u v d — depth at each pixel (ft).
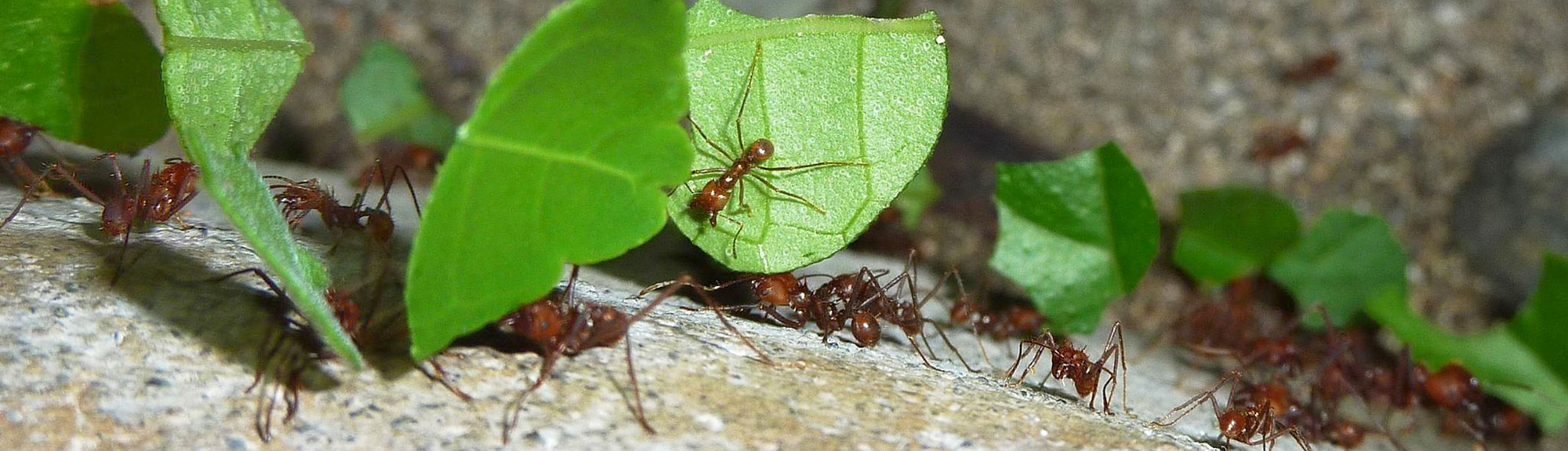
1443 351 0.62
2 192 0.50
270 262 0.39
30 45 0.47
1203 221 0.65
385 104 0.77
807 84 0.46
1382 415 0.64
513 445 0.41
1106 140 0.83
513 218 0.40
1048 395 0.47
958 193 0.76
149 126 0.49
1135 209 0.55
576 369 0.42
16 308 0.42
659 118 0.40
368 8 0.89
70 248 0.45
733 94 0.46
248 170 0.42
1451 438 0.63
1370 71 0.85
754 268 0.47
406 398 0.41
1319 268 0.65
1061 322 0.56
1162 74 0.87
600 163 0.40
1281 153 0.81
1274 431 0.51
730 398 0.42
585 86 0.39
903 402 0.43
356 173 0.74
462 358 0.42
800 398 0.43
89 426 0.40
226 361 0.42
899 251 0.70
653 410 0.42
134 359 0.41
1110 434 0.44
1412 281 0.76
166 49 0.43
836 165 0.47
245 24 0.44
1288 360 0.63
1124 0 0.90
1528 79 0.84
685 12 0.39
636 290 0.49
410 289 0.39
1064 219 0.55
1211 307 0.65
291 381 0.41
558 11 0.38
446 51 0.88
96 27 0.47
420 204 0.58
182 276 0.44
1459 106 0.83
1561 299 0.59
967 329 0.57
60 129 0.48
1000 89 0.86
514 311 0.42
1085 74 0.87
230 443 0.40
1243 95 0.85
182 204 0.48
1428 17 0.87
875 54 0.46
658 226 0.41
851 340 0.49
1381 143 0.82
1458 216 0.77
